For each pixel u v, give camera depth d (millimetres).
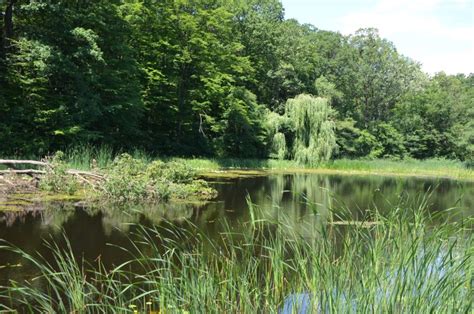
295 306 4766
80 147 18703
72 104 20219
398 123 49406
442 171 39375
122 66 23281
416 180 28516
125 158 15156
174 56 30031
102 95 22469
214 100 33531
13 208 10539
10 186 12438
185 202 13086
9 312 4855
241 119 33219
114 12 22516
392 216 5426
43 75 19125
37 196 12180
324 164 34844
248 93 35125
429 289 4273
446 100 48219
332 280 4484
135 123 25609
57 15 19484
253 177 23719
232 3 38031
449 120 47906
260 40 40781
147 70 28547
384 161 42594
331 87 44875
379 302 4293
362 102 55031
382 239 5078
